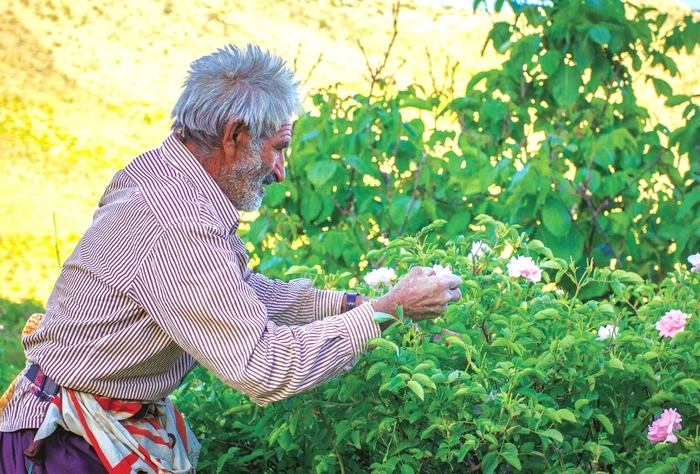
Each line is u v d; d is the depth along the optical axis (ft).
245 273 6.77
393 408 6.29
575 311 6.81
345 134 11.37
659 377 6.57
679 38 11.86
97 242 5.85
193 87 5.92
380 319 5.73
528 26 12.17
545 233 10.48
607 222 10.84
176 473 6.06
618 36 11.29
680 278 7.68
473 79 12.21
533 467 6.40
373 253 7.57
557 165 10.78
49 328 5.93
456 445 6.44
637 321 7.52
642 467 6.36
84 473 5.86
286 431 6.31
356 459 7.02
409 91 11.80
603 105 11.67
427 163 11.24
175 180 5.86
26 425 5.87
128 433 5.91
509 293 6.76
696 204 10.75
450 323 6.77
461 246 7.68
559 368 6.46
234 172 6.08
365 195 11.43
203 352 5.60
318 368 5.64
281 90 6.05
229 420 7.47
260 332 5.59
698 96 11.20
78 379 5.82
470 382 6.07
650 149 11.48
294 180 11.30
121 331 5.75
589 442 6.17
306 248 11.12
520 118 11.88
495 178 10.34
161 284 5.59
